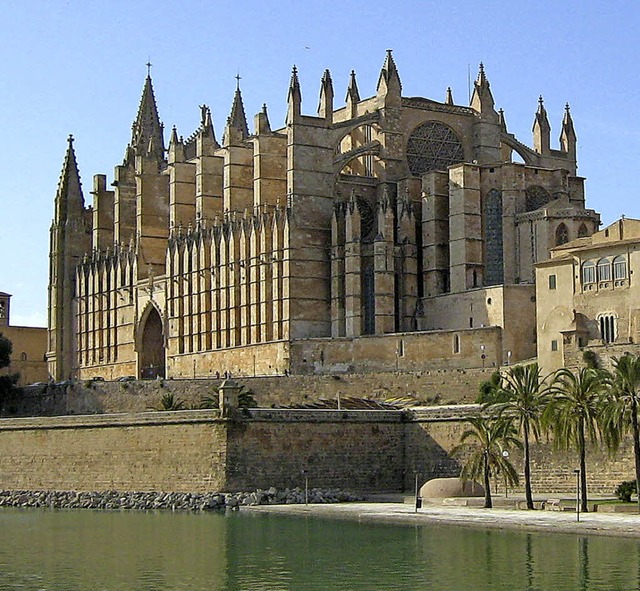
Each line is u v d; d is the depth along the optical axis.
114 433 132.62
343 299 167.88
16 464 139.75
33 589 79.06
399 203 171.50
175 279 188.62
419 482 128.12
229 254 178.38
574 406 105.00
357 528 101.31
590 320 134.50
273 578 80.94
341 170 177.12
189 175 195.75
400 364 156.50
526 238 161.50
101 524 110.69
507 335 151.50
